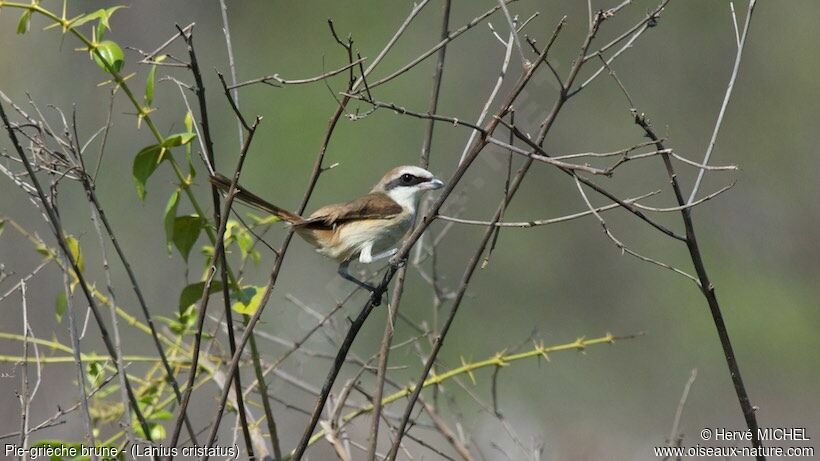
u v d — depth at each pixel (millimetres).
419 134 16969
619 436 16312
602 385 17000
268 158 16750
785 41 19266
